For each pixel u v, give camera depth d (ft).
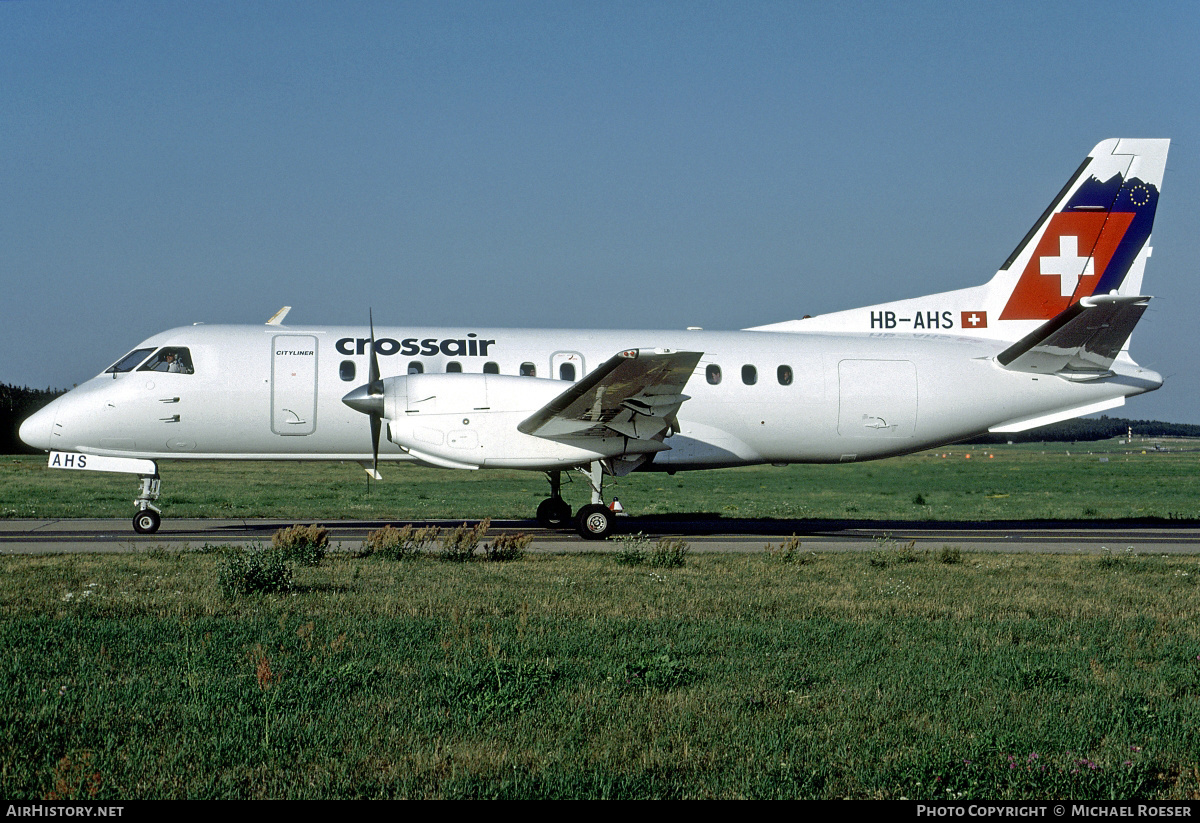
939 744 18.53
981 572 41.09
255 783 16.21
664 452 56.95
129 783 16.08
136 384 53.98
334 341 56.03
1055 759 17.83
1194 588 37.29
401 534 45.19
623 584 36.17
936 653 25.84
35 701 19.85
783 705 20.97
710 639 27.09
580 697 21.11
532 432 51.98
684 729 19.22
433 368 55.67
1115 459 287.28
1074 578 39.70
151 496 55.77
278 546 41.98
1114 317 53.36
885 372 59.11
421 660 24.02
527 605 31.09
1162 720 19.93
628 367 45.55
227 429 54.80
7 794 15.52
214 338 55.26
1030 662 24.80
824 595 34.58
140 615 28.66
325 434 55.62
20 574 36.14
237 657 23.75
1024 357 58.13
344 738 18.34
